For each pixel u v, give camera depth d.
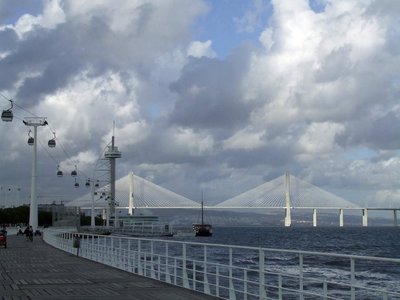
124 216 173.62
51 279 24.02
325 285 13.12
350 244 132.75
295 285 27.38
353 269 11.97
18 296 18.55
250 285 28.64
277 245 131.12
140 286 21.38
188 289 20.31
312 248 115.56
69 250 45.53
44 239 70.25
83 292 19.59
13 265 31.84
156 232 160.25
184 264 21.25
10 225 153.88
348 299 15.45
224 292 26.33
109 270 28.47
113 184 162.25
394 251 102.75
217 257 55.06
